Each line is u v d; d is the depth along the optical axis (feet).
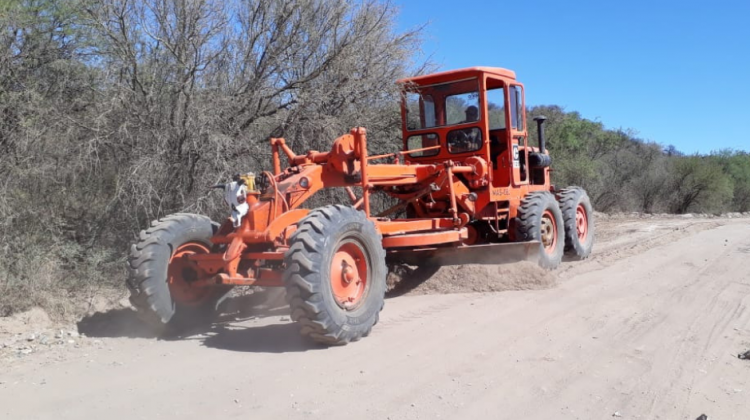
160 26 26.08
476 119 27.91
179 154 25.67
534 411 12.87
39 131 23.58
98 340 18.75
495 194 27.89
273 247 19.57
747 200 109.70
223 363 16.29
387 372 15.28
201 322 20.56
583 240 33.96
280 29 28.55
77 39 25.50
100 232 24.97
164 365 16.21
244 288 25.07
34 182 23.88
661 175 94.53
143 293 18.79
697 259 31.91
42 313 20.39
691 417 12.57
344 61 29.60
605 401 13.37
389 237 23.13
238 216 18.66
